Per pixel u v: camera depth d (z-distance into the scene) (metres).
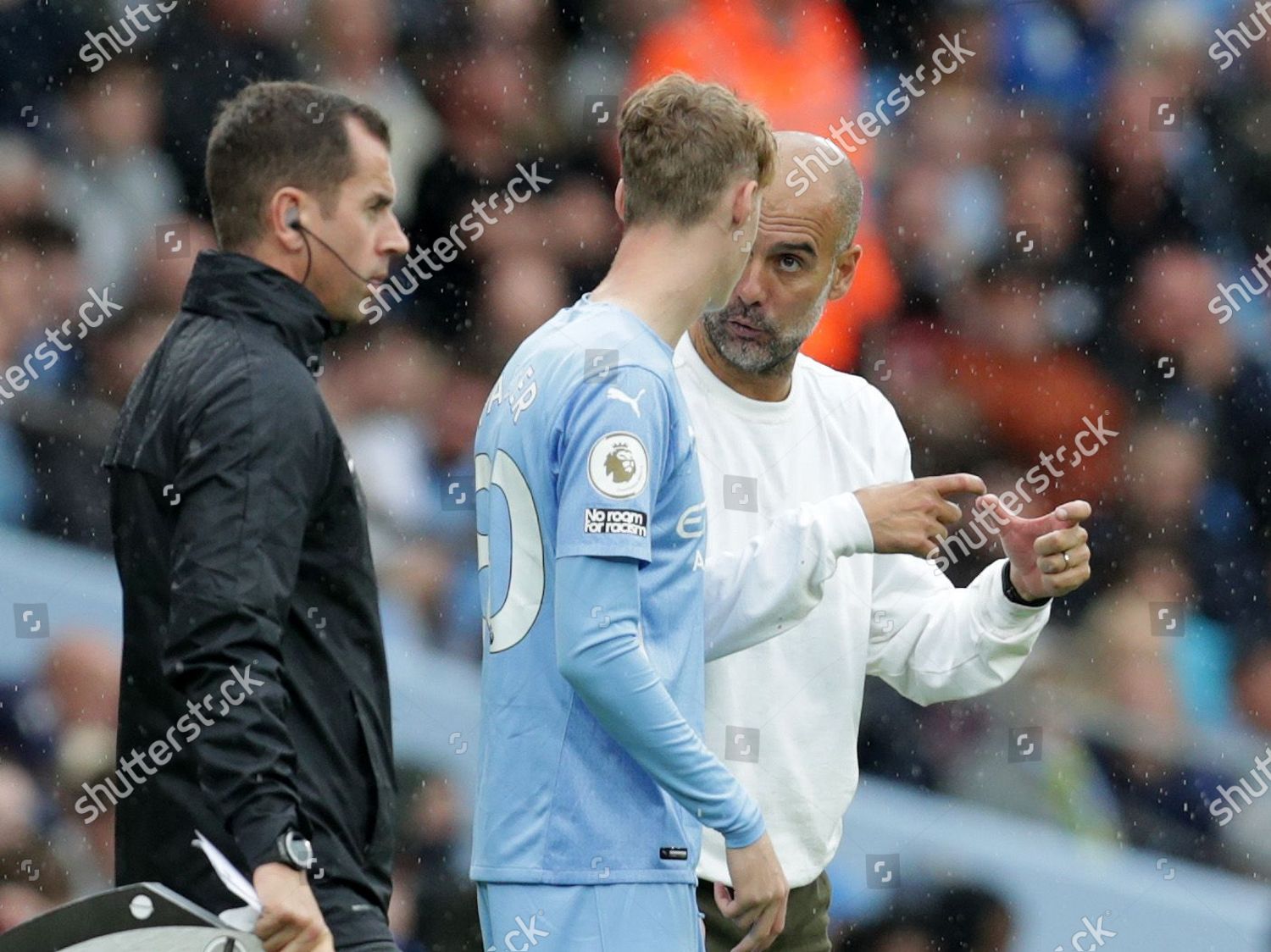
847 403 12.13
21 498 18.86
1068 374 26.17
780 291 11.27
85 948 7.95
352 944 8.99
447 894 17.38
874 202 26.06
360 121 9.54
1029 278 26.44
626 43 24.41
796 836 11.45
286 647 9.00
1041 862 20.38
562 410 8.95
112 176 21.03
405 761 17.77
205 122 21.61
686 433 9.16
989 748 21.44
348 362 21.61
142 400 9.17
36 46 21.06
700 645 9.37
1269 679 24.56
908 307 25.84
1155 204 27.36
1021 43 27.09
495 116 23.09
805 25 25.84
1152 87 27.72
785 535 10.09
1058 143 27.20
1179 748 23.02
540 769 9.03
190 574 8.48
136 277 20.73
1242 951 21.22
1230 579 25.69
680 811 9.22
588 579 8.67
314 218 9.36
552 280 23.02
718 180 9.27
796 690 11.47
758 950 9.26
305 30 22.31
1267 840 22.48
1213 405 26.66
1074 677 23.48
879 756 20.98
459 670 18.66
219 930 8.08
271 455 8.69
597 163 23.58
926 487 10.17
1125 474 25.88
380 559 19.80
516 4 23.53
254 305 9.10
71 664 16.98
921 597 12.09
